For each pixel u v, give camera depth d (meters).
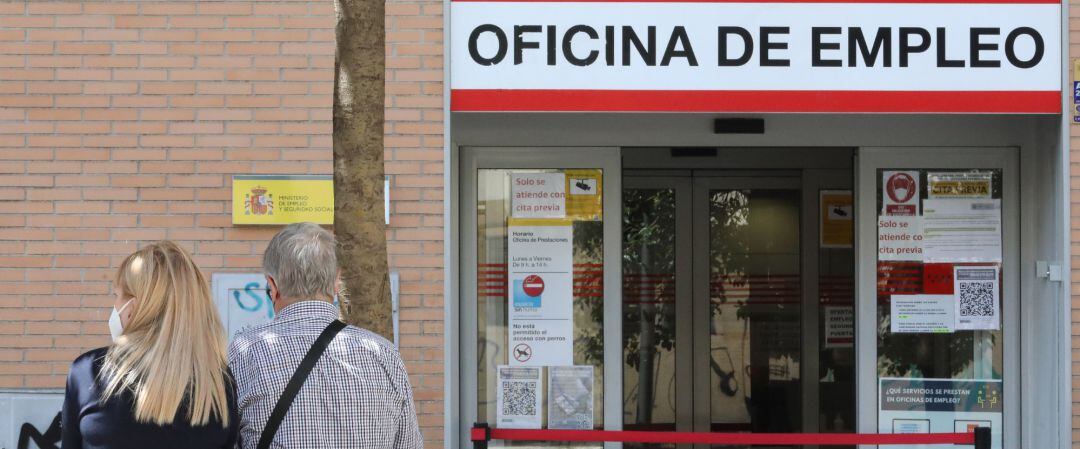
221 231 5.64
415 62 5.58
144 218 5.63
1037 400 5.99
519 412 6.31
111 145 5.63
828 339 7.40
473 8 5.33
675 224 7.37
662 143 6.27
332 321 2.83
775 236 7.41
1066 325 5.53
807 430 7.40
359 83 3.63
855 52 5.25
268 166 5.63
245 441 2.68
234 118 5.64
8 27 5.63
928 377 6.26
